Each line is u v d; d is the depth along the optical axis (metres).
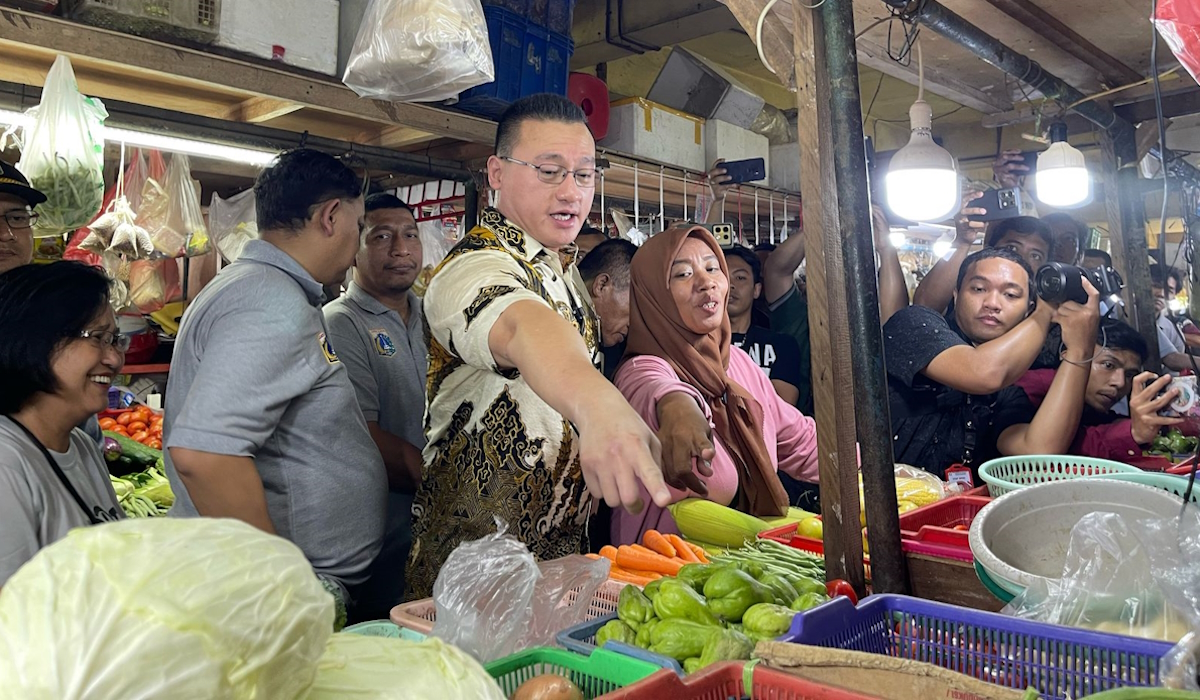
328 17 2.48
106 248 2.68
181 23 2.14
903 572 1.51
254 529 0.64
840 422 1.45
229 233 3.25
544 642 1.32
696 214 4.18
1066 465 2.13
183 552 0.58
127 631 0.53
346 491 1.82
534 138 1.73
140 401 3.92
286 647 0.58
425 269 3.27
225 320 1.66
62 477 1.53
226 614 0.55
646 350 2.60
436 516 1.78
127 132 2.44
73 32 1.99
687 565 1.42
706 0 4.35
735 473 2.51
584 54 5.02
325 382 1.79
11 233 2.01
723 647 1.16
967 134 7.12
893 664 0.94
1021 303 2.86
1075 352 2.55
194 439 1.56
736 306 3.38
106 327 1.57
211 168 3.43
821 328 1.45
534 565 1.31
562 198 1.74
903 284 3.65
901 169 2.46
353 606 1.87
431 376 1.79
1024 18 2.67
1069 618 1.16
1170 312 1.64
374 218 2.64
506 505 1.69
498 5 2.79
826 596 1.38
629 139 3.73
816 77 1.43
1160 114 1.38
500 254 1.51
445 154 3.23
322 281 1.88
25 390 1.49
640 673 1.00
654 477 0.79
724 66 6.54
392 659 0.69
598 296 3.00
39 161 2.09
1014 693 0.87
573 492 1.77
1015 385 2.91
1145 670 1.01
